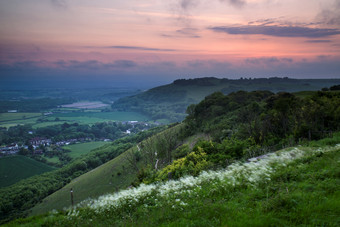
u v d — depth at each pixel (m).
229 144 27.36
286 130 34.34
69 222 10.25
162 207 9.07
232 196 8.79
